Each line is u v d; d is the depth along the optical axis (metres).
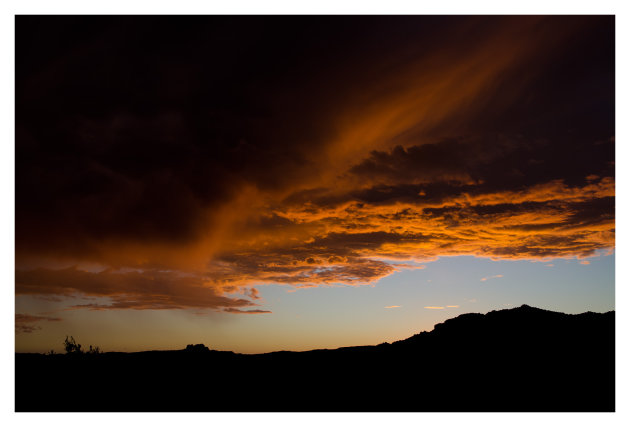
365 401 18.36
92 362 24.11
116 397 19.62
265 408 18.06
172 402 19.09
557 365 20.42
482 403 17.47
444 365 21.91
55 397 19.36
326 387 20.56
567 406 16.84
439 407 17.38
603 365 19.92
